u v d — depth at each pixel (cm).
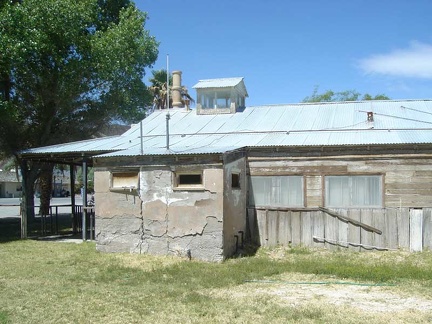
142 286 921
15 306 778
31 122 2250
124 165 1302
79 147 1617
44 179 2562
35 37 1792
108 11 2523
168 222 1248
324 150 1430
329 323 678
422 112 1617
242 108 1912
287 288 909
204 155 1214
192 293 855
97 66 2097
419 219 1314
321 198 1427
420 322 686
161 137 1658
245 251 1345
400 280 975
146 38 2434
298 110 1791
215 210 1204
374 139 1392
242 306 771
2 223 2402
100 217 1323
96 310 753
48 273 1050
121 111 2364
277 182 1469
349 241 1353
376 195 1393
